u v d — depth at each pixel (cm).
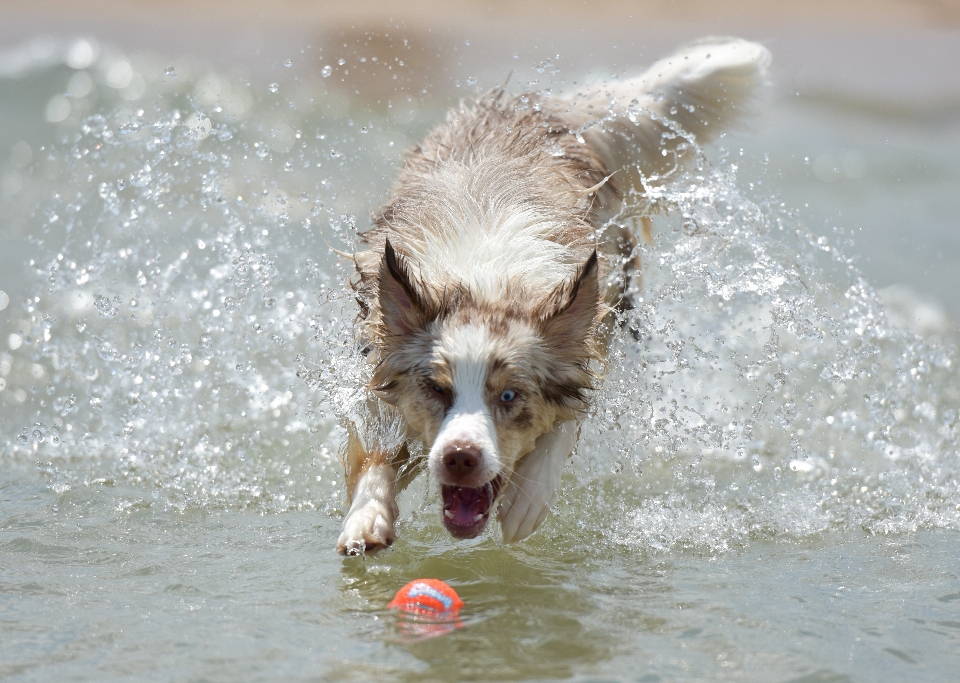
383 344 856
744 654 693
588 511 990
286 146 2195
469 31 4300
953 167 2373
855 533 950
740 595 799
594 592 802
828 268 1675
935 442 1162
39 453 1096
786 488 1051
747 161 2306
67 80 2950
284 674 654
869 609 772
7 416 1178
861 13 5269
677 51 1305
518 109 1129
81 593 782
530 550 896
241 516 965
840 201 2073
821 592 806
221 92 2809
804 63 3741
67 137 2388
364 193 1388
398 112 2481
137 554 864
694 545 920
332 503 1002
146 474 1055
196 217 1680
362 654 683
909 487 1054
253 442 1134
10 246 1705
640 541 927
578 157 1079
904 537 939
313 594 785
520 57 3139
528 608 765
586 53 3269
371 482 870
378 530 831
